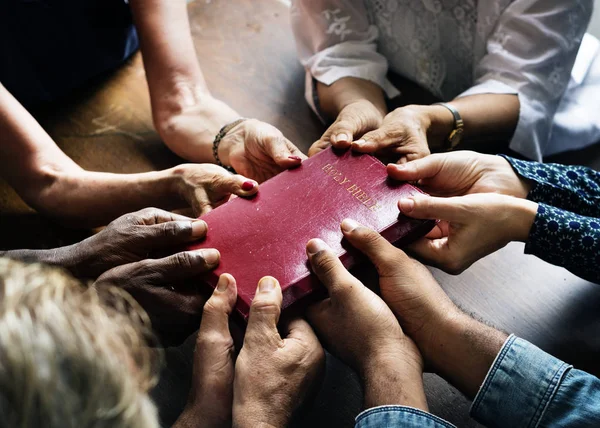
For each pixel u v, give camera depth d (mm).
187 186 745
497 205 675
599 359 705
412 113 801
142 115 948
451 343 633
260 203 673
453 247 687
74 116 951
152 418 432
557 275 764
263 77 981
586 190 739
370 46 947
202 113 860
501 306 740
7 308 409
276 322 604
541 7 830
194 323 648
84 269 672
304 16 948
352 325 621
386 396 595
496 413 602
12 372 365
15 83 925
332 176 691
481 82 896
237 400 585
